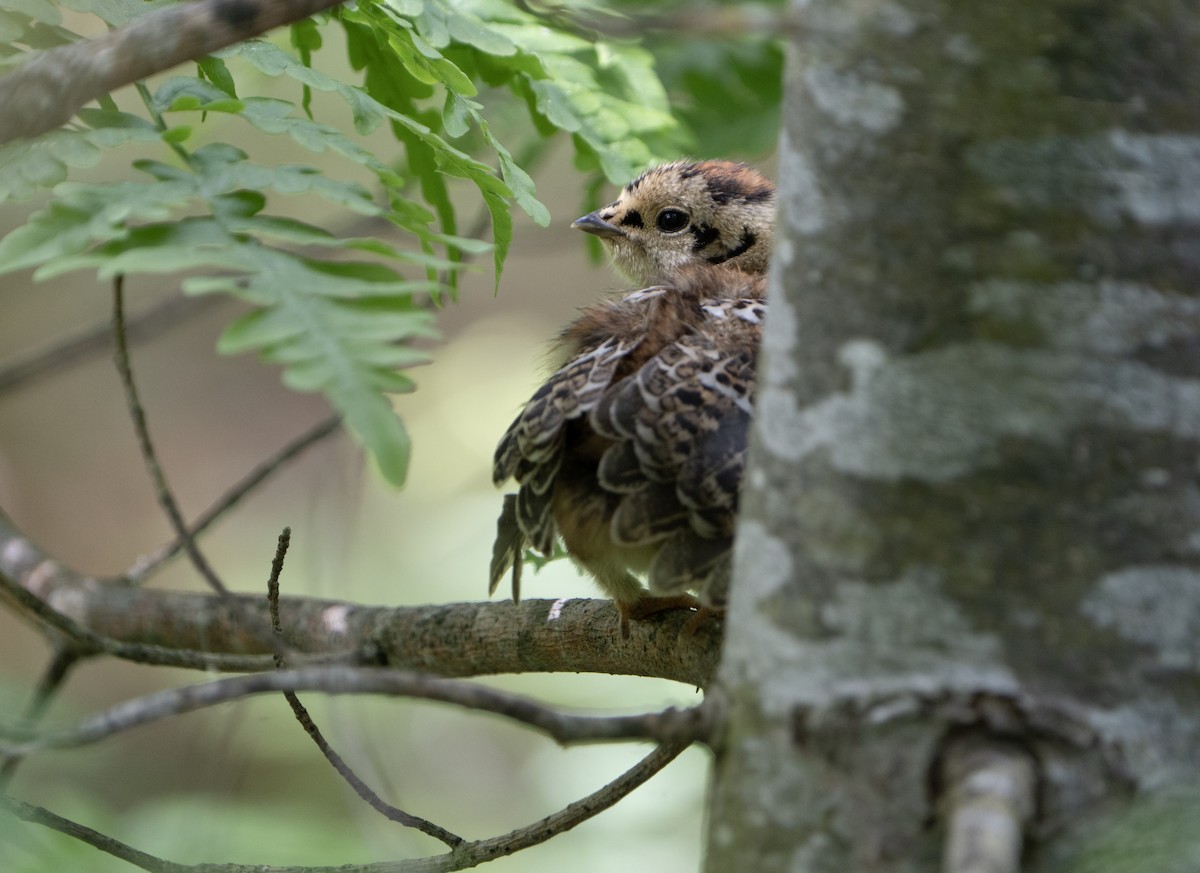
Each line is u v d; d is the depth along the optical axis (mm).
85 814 8289
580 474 6910
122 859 6445
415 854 10977
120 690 24484
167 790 13672
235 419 28391
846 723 4121
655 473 6230
